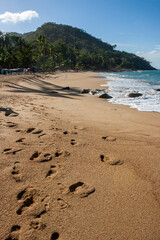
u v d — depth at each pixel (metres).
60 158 2.49
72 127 3.83
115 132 3.77
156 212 1.67
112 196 1.84
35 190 1.83
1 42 61.44
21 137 3.03
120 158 2.64
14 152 2.52
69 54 96.62
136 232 1.46
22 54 51.81
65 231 1.42
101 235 1.41
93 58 105.69
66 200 1.74
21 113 4.66
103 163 2.47
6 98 7.49
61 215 1.56
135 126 4.33
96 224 1.50
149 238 1.42
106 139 3.33
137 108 6.71
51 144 2.87
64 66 82.50
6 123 3.68
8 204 1.64
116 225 1.51
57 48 90.50
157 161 2.60
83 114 5.32
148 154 2.81
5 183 1.90
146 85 16.72
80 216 1.57
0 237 1.33
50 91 12.63
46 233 1.39
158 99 8.59
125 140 3.35
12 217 1.51
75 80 24.91
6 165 2.20
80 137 3.29
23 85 15.77
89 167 2.34
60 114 5.04
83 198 1.79
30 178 2.01
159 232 1.47
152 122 4.77
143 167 2.43
